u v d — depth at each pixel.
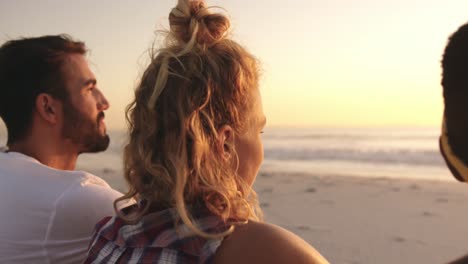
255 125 1.23
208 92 1.14
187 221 1.07
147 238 1.13
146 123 1.17
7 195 1.75
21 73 1.86
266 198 8.12
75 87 1.91
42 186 1.77
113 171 12.53
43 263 1.75
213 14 1.23
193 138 1.13
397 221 6.11
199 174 1.13
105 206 1.80
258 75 1.25
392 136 40.47
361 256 4.57
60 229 1.75
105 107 2.00
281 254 1.07
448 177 12.24
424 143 32.00
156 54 1.22
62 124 1.91
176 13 1.23
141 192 1.20
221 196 1.12
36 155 1.91
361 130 55.38
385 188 9.38
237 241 1.09
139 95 1.20
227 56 1.19
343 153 20.75
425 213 6.64
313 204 7.45
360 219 6.23
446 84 0.80
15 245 1.73
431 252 4.71
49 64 1.87
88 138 1.96
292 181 10.80
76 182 1.80
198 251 1.08
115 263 1.15
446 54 0.80
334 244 5.02
